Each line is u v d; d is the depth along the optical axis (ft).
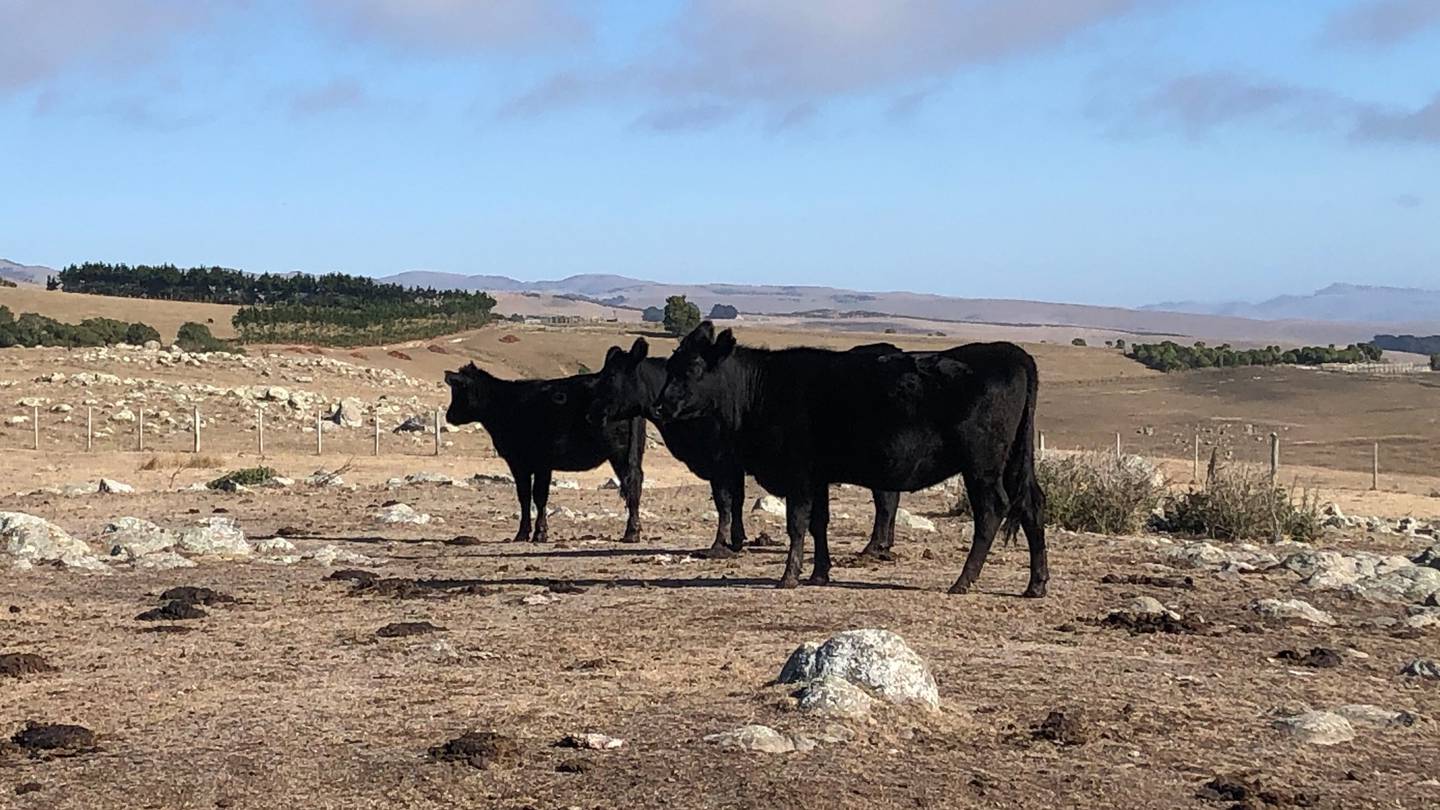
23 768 25.84
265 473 98.99
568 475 108.47
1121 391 285.02
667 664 34.71
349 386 190.49
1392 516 94.07
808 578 49.96
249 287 383.45
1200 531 74.59
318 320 323.78
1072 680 33.47
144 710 30.25
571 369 315.58
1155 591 49.24
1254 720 30.32
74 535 65.41
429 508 81.82
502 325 379.55
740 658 35.47
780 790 24.52
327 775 25.43
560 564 56.03
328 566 55.21
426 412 156.25
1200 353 367.45
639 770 25.61
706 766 25.79
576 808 23.77
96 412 150.41
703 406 48.24
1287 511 74.79
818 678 30.32
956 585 47.19
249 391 168.25
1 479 104.01
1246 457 174.81
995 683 32.96
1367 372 323.98
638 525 65.31
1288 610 44.62
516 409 65.00
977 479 46.70
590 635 38.96
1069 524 73.20
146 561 54.85
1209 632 41.06
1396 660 37.81
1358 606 47.39
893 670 30.58
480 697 31.22
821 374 47.85
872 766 26.07
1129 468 76.18
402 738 27.81
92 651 36.91
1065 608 44.75
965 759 26.78
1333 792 25.67
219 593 46.14
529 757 26.48
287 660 35.60
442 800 24.16
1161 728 29.43
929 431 46.60
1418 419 233.35
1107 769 26.48
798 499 48.49
